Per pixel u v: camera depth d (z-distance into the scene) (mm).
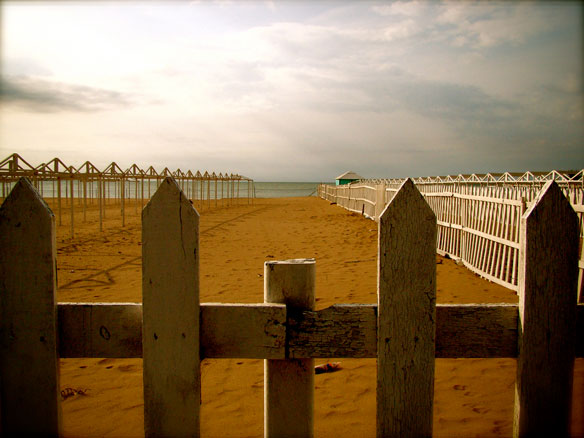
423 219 1491
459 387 3344
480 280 7258
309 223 19844
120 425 2797
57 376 1563
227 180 39812
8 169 12969
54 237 1537
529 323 1518
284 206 36219
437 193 10500
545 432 1552
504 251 6785
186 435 1548
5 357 1545
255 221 21219
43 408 1562
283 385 1556
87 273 8672
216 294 6676
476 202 8062
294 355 1533
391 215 1488
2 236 1509
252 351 1539
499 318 1560
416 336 1516
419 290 1504
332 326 1534
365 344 1542
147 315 1525
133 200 43656
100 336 1578
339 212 25828
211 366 3920
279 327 1528
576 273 1509
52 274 1524
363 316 1539
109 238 14609
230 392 3336
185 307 1520
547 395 1539
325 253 10953
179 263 1509
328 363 3848
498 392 3238
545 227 1496
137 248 12391
